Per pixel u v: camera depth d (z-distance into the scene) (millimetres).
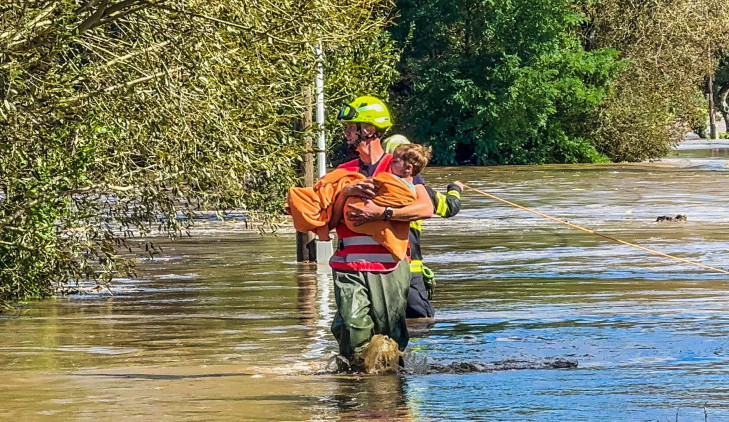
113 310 15359
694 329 12992
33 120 13586
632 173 56531
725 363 10828
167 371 10641
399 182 10117
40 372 10664
